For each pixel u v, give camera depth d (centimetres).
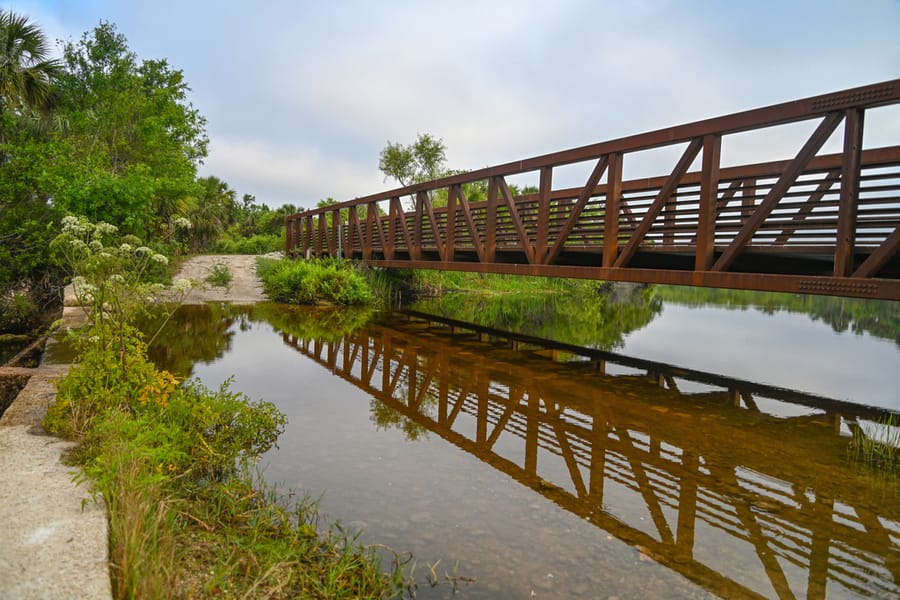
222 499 324
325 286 1631
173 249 2150
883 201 520
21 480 290
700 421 552
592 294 2938
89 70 2106
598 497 359
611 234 823
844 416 583
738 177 675
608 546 293
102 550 224
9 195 1395
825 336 1308
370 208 1827
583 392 666
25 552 218
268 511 304
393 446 445
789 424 547
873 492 381
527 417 552
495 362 847
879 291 508
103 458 292
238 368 729
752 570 274
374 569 252
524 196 1212
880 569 279
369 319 1348
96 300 434
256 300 1669
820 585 262
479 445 458
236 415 458
